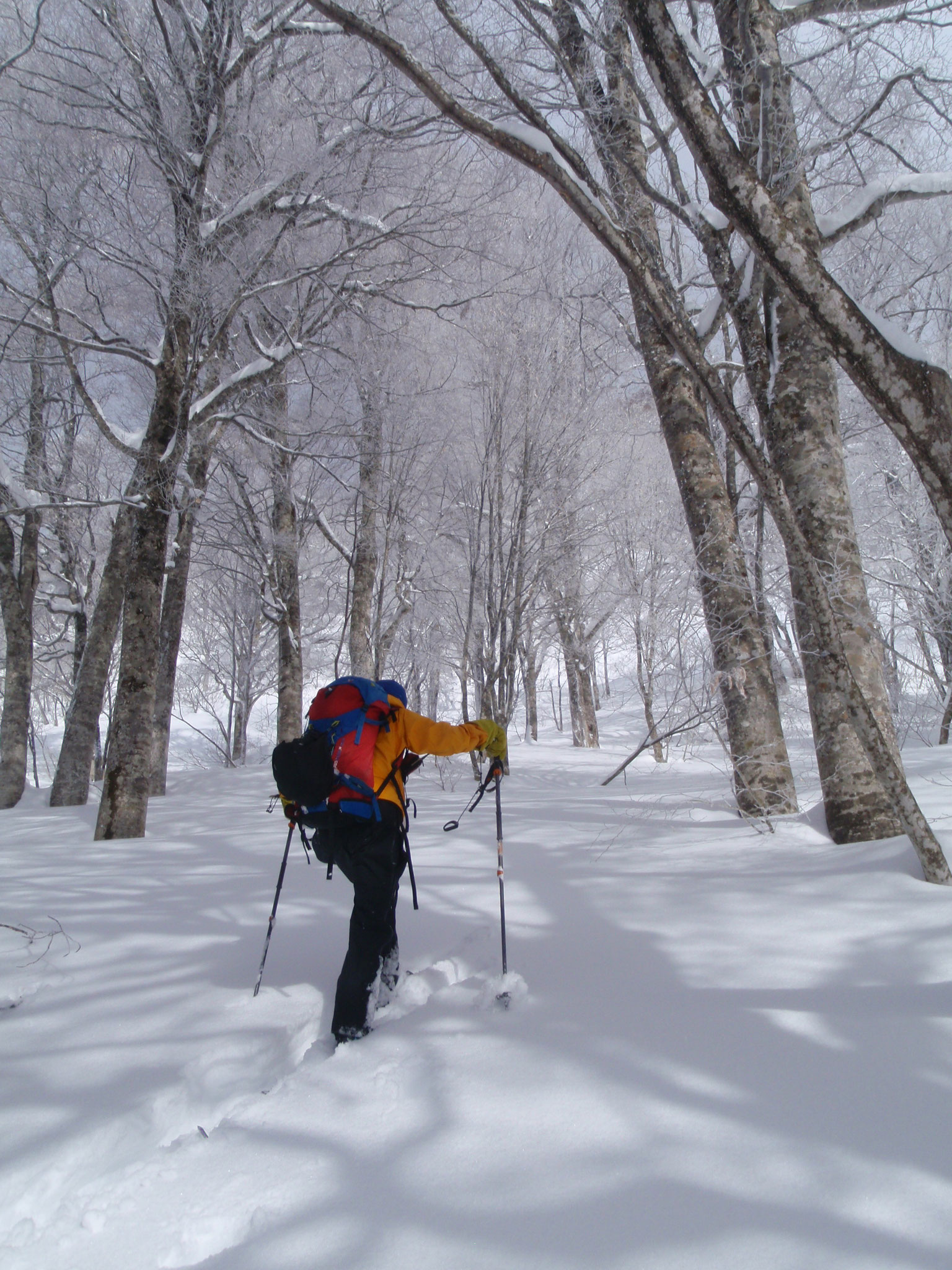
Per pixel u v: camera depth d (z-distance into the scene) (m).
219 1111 2.18
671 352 5.97
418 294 10.77
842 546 4.35
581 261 8.53
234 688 23.14
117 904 3.99
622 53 4.03
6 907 3.98
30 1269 1.55
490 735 3.04
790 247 2.79
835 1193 1.54
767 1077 1.97
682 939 2.98
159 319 8.24
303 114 7.71
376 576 15.48
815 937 2.84
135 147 7.70
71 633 19.94
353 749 2.73
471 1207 1.59
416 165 8.48
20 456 11.96
